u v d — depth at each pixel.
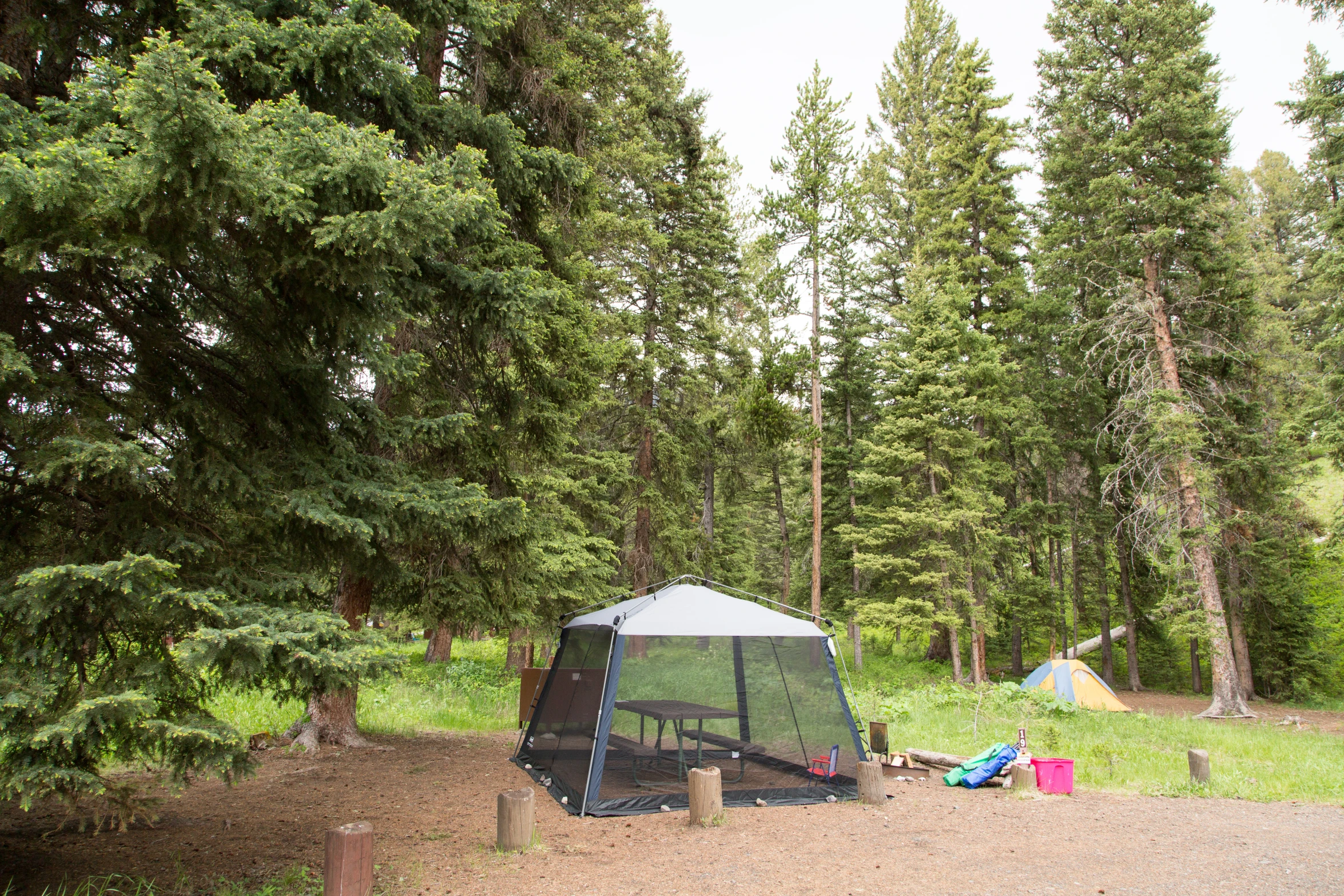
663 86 18.00
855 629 24.73
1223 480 18.95
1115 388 20.11
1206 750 11.41
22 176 3.12
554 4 9.73
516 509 5.54
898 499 19.70
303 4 5.42
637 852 5.39
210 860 4.91
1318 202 27.73
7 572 3.75
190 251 4.34
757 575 32.06
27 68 4.66
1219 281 17.98
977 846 5.71
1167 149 17.52
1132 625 22.47
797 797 7.10
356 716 9.28
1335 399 13.95
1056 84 19.72
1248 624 21.02
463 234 6.88
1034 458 24.03
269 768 7.75
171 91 3.12
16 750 3.28
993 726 12.18
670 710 7.32
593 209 9.65
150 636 3.81
